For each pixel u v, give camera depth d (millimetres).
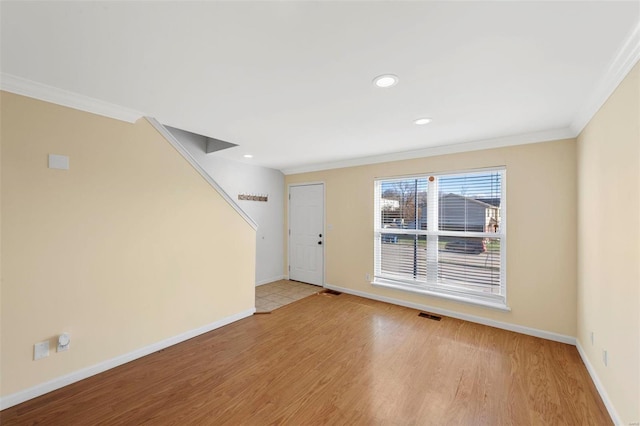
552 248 2785
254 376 2160
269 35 1314
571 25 1226
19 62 1561
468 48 1414
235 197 4500
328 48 1423
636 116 1409
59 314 1982
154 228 2531
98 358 2176
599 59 1498
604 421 1696
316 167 4789
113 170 2260
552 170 2775
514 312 2994
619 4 1097
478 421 1696
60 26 1241
